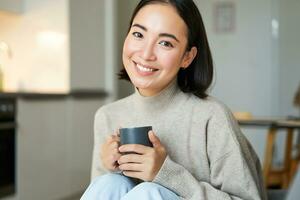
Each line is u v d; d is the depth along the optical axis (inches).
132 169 38.2
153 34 39.9
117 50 168.9
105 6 162.7
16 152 113.7
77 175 140.3
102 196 39.4
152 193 36.6
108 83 161.8
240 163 39.5
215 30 197.3
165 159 38.1
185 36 40.8
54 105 128.9
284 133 180.2
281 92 190.2
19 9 142.9
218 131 40.9
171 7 39.9
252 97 193.5
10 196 111.8
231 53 195.6
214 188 39.4
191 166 42.6
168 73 41.0
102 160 42.0
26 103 116.6
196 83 44.5
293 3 188.1
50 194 126.6
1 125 108.2
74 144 138.7
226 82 196.2
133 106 46.5
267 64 191.6
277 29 190.4
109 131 47.1
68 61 139.6
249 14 193.3
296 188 38.1
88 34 151.2
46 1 142.3
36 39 143.7
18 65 145.7
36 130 120.6
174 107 43.8
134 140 38.3
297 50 188.2
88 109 147.4
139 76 41.4
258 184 43.3
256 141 191.3
